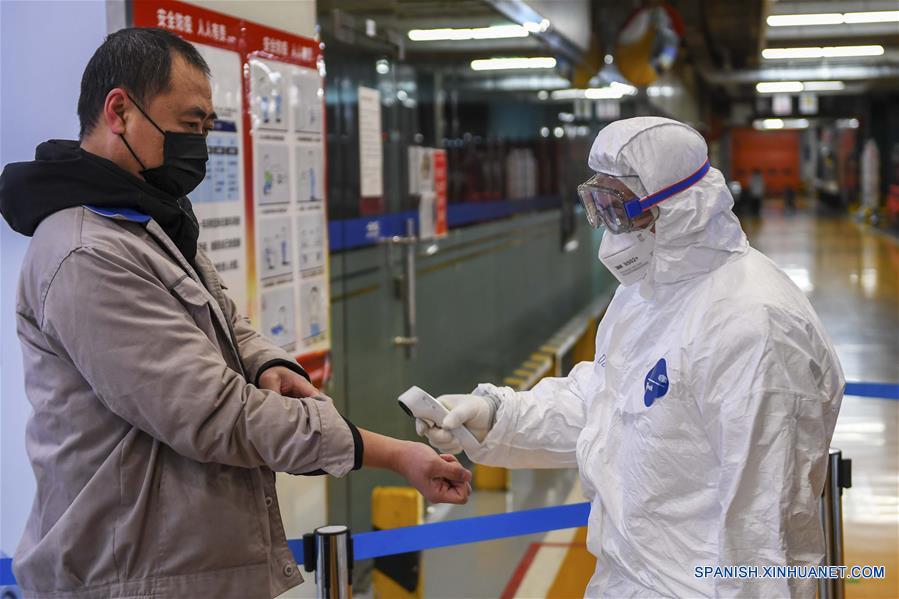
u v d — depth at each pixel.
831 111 31.78
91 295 1.49
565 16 7.53
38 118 2.45
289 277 3.05
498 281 6.49
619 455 1.83
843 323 10.19
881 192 28.64
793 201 38.72
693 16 13.71
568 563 4.09
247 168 2.79
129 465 1.55
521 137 7.07
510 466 2.11
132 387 1.49
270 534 1.71
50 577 1.58
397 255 4.54
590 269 10.53
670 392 1.67
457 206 5.54
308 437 1.57
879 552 4.03
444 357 5.28
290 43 3.05
